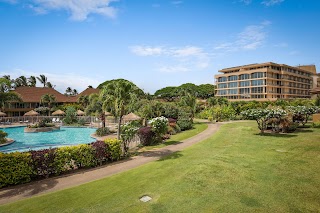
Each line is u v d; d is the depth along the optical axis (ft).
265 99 233.76
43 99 191.62
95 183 33.04
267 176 31.37
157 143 65.82
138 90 54.95
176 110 110.22
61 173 38.75
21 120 153.58
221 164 37.27
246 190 27.09
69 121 143.74
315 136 61.52
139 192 28.14
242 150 47.88
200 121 138.41
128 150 57.31
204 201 24.76
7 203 27.07
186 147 57.36
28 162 34.65
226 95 285.84
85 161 40.98
